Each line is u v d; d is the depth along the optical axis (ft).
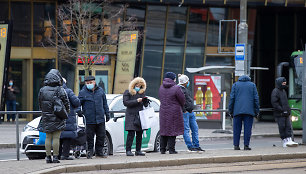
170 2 178.19
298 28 202.59
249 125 87.97
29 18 177.27
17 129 83.87
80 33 166.50
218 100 146.20
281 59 204.33
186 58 188.96
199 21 189.47
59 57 176.86
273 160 79.51
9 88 169.68
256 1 181.27
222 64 191.42
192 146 87.45
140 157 78.13
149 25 184.96
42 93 69.87
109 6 176.24
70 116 75.51
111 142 88.07
